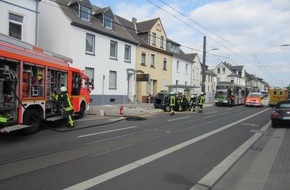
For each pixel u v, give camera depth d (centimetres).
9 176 628
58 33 2653
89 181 609
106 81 3006
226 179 655
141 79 3438
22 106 1088
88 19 2880
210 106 3891
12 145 948
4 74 995
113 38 3089
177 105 2684
